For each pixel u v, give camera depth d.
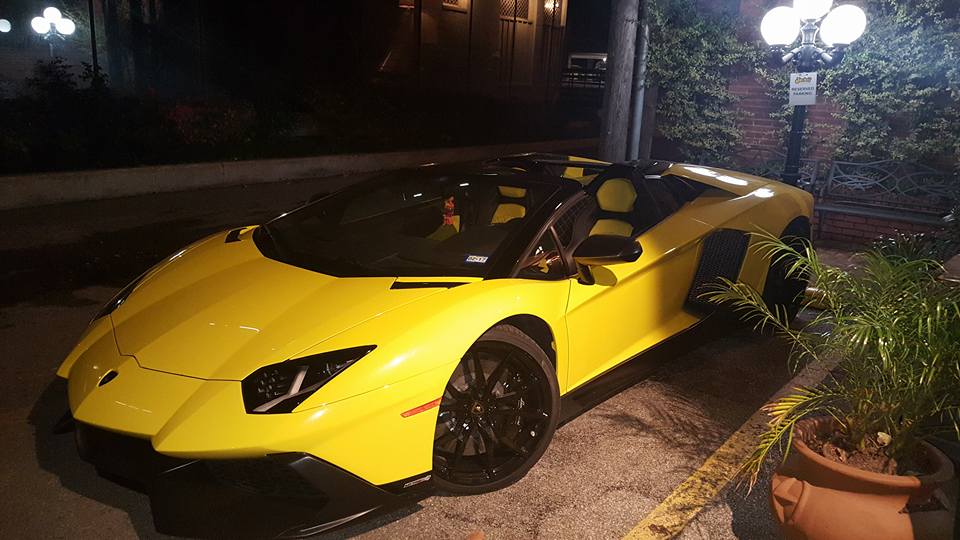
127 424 2.48
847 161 7.67
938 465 2.30
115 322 3.04
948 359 2.15
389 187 3.91
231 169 10.37
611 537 2.70
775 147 8.14
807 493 2.29
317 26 16.64
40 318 4.98
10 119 9.40
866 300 2.39
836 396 2.44
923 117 7.16
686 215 4.17
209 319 2.85
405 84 17.92
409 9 18.95
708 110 8.45
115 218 8.03
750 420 3.65
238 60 15.59
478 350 2.86
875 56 7.29
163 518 2.46
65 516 2.80
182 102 11.48
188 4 15.27
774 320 2.80
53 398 3.79
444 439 2.85
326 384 2.47
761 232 4.39
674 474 3.14
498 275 3.12
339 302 2.87
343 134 13.09
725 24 8.14
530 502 2.91
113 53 16.11
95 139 9.77
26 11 23.98
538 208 3.48
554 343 3.17
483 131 16.56
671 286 3.89
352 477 2.48
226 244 3.69
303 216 3.86
